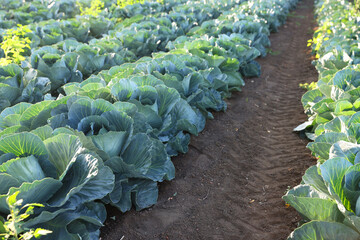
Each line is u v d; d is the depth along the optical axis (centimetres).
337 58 723
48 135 352
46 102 402
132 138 400
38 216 290
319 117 531
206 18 1292
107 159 381
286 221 421
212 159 565
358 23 1034
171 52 696
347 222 290
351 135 374
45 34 926
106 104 390
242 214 445
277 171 540
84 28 1031
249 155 591
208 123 674
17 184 300
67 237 314
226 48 830
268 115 751
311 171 355
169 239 397
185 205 454
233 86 827
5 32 868
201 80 590
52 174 326
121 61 759
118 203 402
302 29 1680
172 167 484
